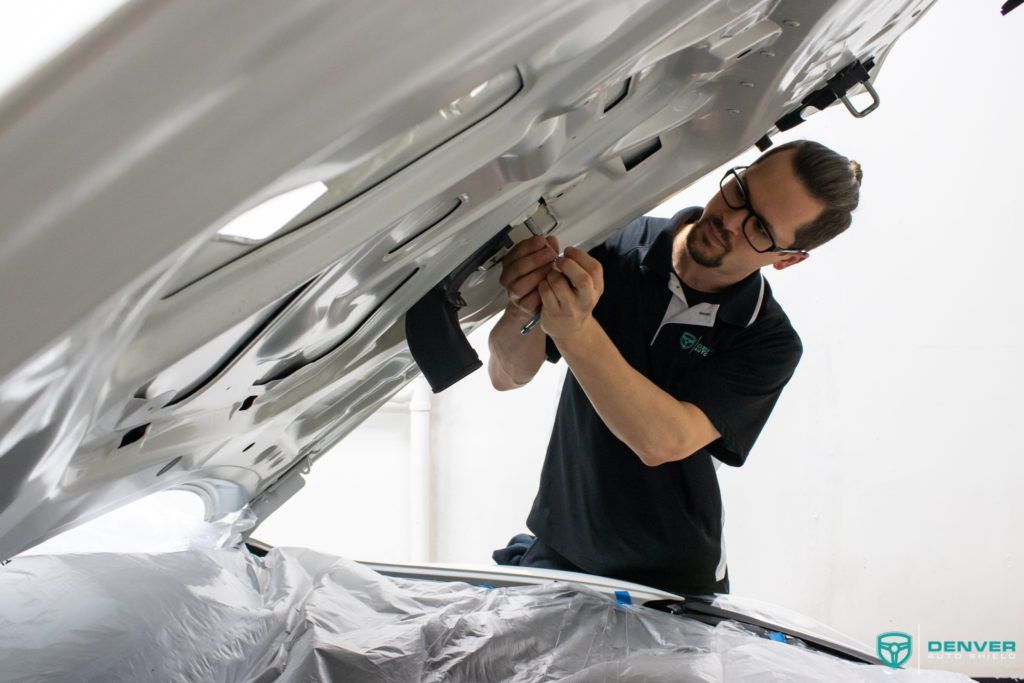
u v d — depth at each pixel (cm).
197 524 120
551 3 34
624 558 140
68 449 41
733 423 124
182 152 26
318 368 82
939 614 273
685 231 133
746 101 84
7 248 25
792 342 131
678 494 137
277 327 57
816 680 97
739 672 98
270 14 25
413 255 62
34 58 24
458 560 279
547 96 48
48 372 29
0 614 78
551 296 94
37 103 24
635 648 105
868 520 271
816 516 272
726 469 273
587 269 95
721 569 147
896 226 262
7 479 38
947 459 267
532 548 154
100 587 85
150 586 88
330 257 42
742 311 129
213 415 70
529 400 271
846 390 268
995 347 263
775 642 107
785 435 271
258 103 27
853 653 116
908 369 266
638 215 102
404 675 90
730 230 117
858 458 270
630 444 114
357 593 110
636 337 134
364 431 274
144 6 23
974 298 262
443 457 275
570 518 144
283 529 279
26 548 70
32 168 24
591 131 70
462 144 45
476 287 103
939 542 271
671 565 140
